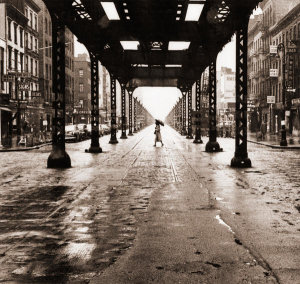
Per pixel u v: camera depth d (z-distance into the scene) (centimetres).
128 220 809
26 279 498
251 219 812
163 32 2577
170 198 1051
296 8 5012
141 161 2152
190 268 532
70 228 747
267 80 6391
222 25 2417
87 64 10575
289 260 561
